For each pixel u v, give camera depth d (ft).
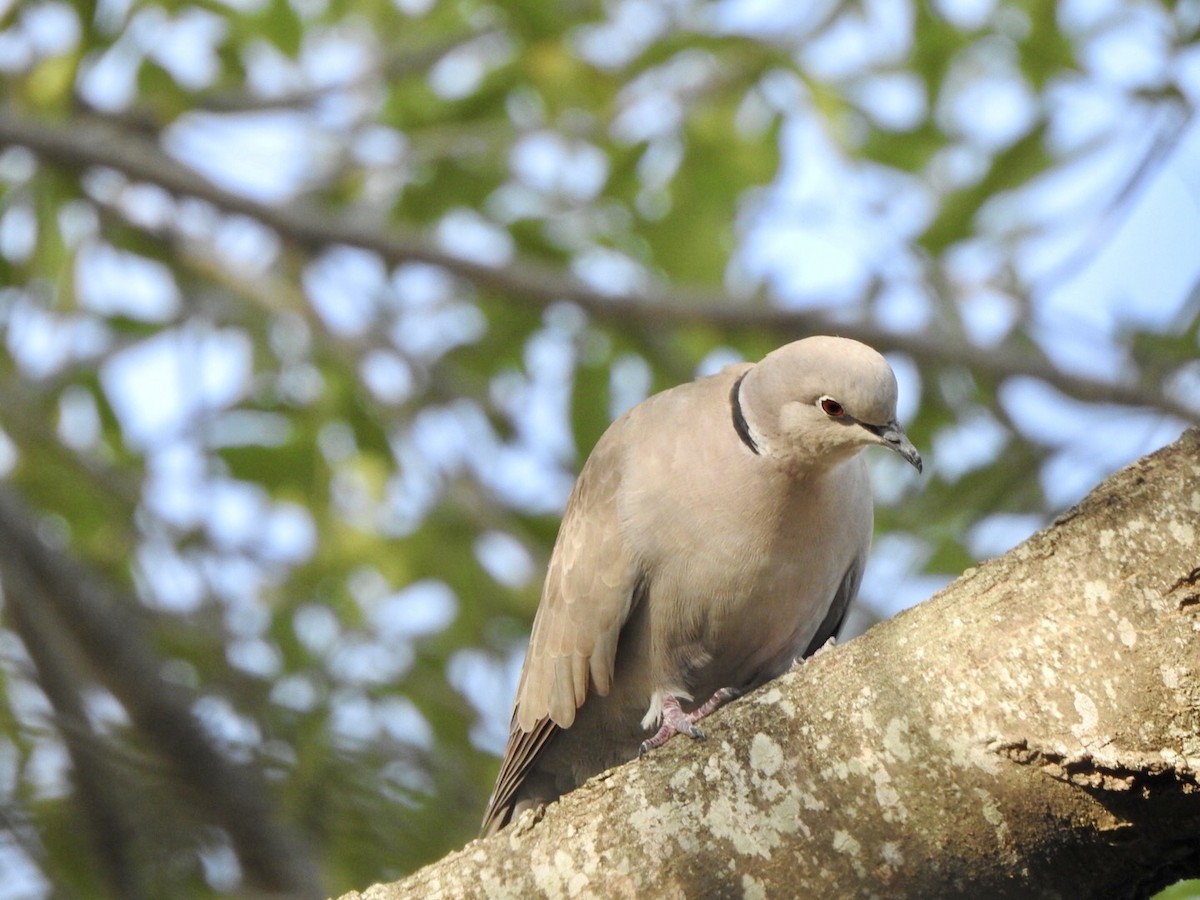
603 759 28.84
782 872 16.44
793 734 16.78
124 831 36.22
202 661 40.09
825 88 38.50
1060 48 38.01
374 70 41.60
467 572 43.73
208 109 40.91
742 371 27.58
